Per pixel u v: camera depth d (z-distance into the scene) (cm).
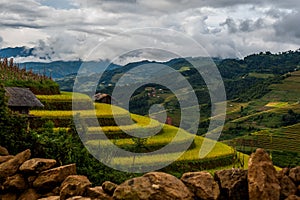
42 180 1258
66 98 5428
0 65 6881
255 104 13825
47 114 4416
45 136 1634
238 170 1060
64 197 1127
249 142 7762
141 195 980
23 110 3766
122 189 1012
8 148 1580
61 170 1273
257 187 964
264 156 1023
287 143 8369
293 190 1020
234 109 13475
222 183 1043
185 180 1054
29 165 1304
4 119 1605
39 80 6856
